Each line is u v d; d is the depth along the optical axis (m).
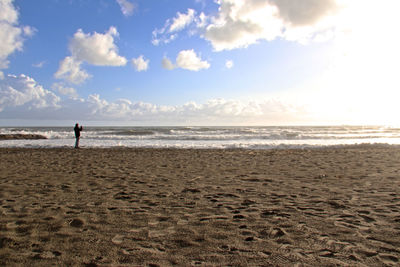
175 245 2.77
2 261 2.40
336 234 3.06
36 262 2.39
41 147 17.30
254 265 2.33
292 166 9.12
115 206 4.30
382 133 38.50
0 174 7.41
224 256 2.51
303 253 2.57
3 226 3.34
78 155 12.66
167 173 7.73
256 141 23.08
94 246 2.75
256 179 6.75
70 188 5.70
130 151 14.70
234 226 3.35
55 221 3.54
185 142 21.86
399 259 2.44
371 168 8.53
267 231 3.17
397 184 6.02
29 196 4.97
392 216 3.69
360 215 3.76
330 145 18.03
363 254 2.54
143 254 2.56
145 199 4.77
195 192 5.32
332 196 4.94
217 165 9.42
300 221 3.53
